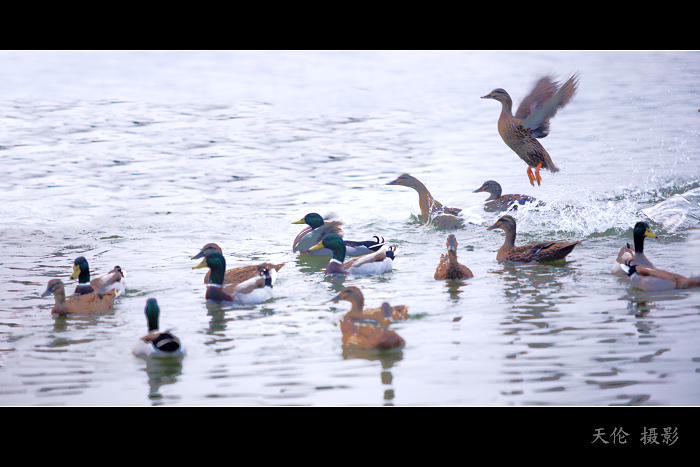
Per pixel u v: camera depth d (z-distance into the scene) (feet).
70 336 42.29
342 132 116.06
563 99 58.03
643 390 33.60
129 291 50.96
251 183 86.17
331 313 45.83
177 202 77.77
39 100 148.25
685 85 149.28
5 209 74.13
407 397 33.60
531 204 71.51
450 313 44.65
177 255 60.08
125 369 37.58
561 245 55.31
